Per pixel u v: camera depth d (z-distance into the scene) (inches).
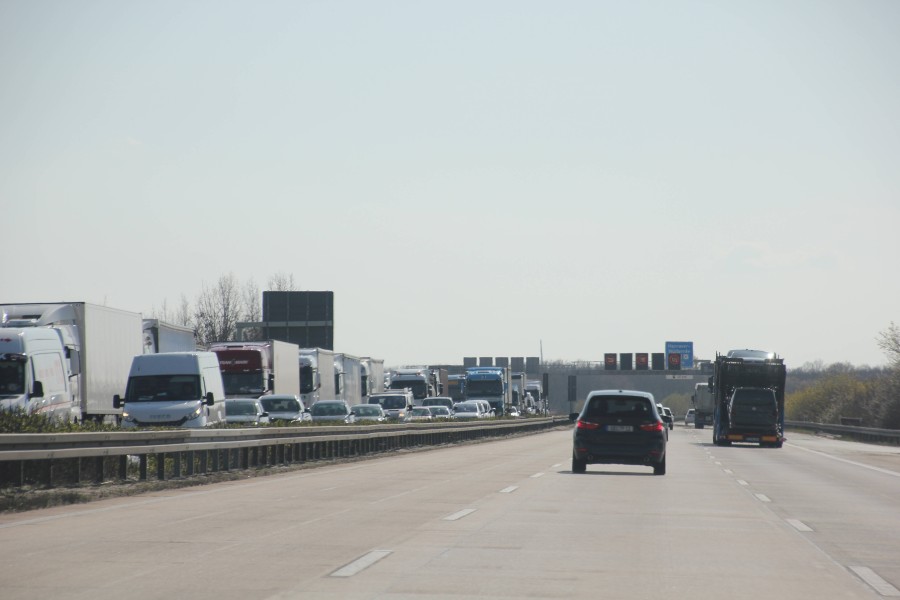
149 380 3203.7
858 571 1031.0
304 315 6761.8
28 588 872.9
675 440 5605.3
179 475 2086.6
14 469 1674.5
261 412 3841.0
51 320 2984.7
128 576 935.0
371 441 3518.7
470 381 7662.4
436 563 1029.2
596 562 1051.3
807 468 2999.5
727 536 1291.8
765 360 4832.7
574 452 2490.2
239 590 870.4
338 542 1173.7
